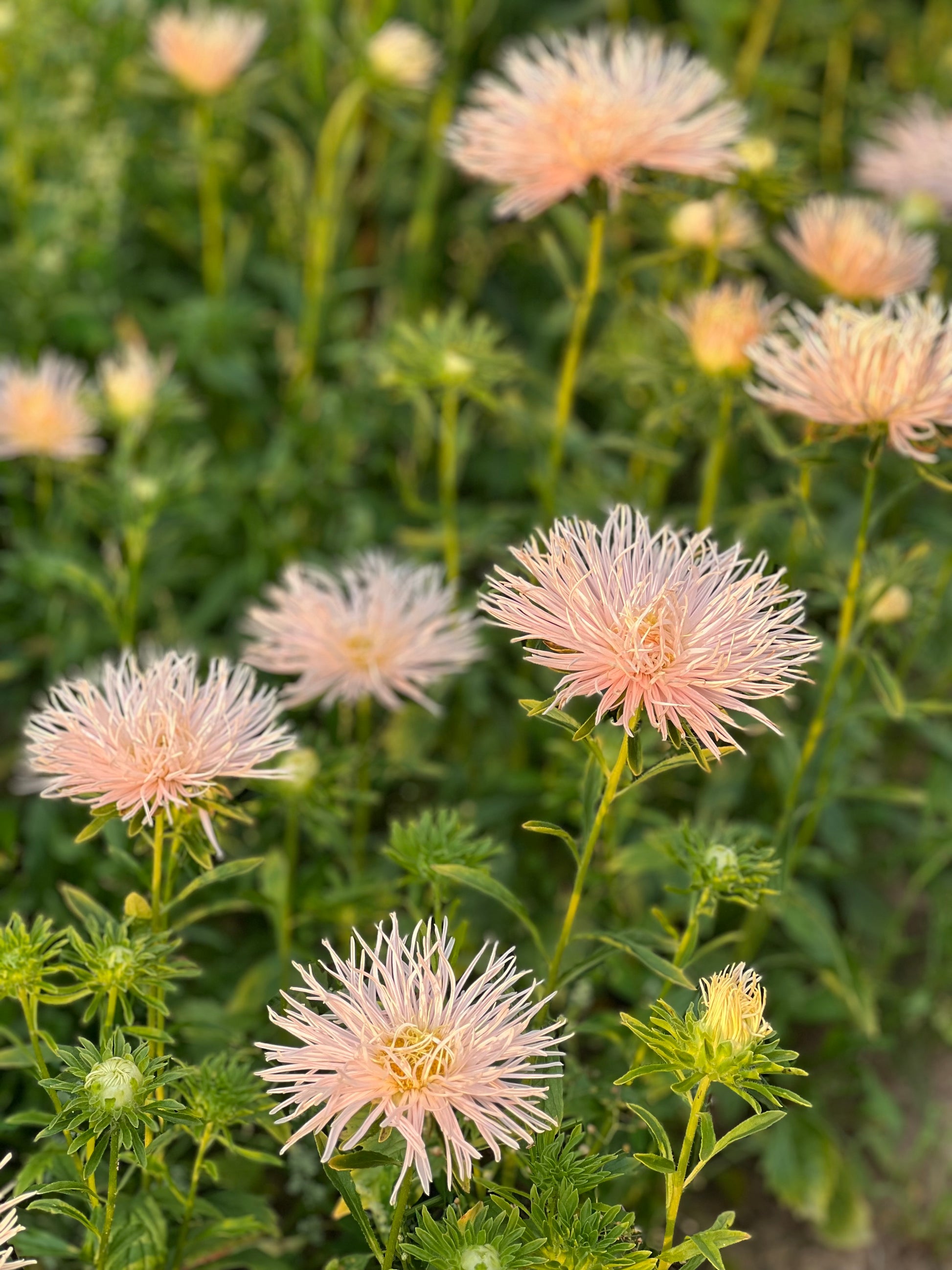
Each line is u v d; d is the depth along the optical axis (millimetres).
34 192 1271
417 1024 676
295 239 1320
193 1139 787
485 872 757
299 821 907
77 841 720
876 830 1138
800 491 881
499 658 1100
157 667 741
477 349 946
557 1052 681
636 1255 683
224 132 1330
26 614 1094
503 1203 691
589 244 1128
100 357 1309
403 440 1295
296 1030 673
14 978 707
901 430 800
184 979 948
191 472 1010
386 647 864
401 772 1002
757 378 936
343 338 1316
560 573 693
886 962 1028
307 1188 872
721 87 918
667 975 729
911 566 881
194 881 745
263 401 1310
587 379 1088
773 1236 954
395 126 1306
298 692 859
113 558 1032
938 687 1060
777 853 911
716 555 712
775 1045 671
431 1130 679
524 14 1484
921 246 1002
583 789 751
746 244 1025
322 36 1273
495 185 1347
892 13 1555
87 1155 692
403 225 1428
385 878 944
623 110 880
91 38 1322
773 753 991
